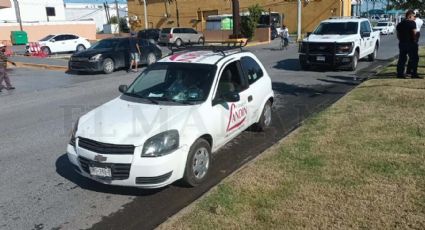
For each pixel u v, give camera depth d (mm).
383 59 18531
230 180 4996
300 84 12430
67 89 13617
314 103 9766
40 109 10297
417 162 5309
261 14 42875
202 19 58312
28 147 7023
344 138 6422
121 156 4543
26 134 7883
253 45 34125
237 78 6414
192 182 5082
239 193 4645
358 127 6961
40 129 8242
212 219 4109
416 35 11062
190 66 6016
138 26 65312
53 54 31422
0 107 10805
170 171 4645
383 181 4793
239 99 5750
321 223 3953
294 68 16562
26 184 5410
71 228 4285
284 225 3949
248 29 40219
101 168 4621
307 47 15273
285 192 4625
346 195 4492
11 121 9055
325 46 14867
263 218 4090
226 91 5922
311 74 14547
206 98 5492
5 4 20922
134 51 18625
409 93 9336
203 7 57562
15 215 4570
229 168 5797
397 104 8406
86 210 4660
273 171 5223
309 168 5281
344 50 14609
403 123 7031
